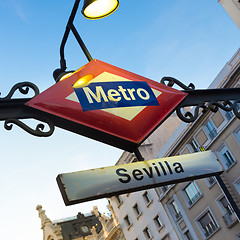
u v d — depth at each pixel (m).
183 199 35.00
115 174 3.14
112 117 3.70
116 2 4.58
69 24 4.52
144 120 3.80
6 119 3.38
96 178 3.08
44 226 59.88
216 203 31.53
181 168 3.38
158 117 3.87
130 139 3.67
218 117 31.27
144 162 3.30
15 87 3.53
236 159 30.09
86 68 3.94
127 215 42.53
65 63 4.80
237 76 29.38
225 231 30.89
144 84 4.05
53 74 4.85
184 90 4.21
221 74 31.17
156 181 3.23
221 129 30.95
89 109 3.66
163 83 4.19
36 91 3.59
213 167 3.51
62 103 3.59
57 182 3.01
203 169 3.46
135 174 3.20
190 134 34.00
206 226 33.12
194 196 34.16
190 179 3.38
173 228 36.12
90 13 4.59
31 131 3.38
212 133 32.12
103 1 4.58
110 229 44.94
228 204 30.73
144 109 3.86
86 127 3.59
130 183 3.15
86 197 2.98
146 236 39.91
